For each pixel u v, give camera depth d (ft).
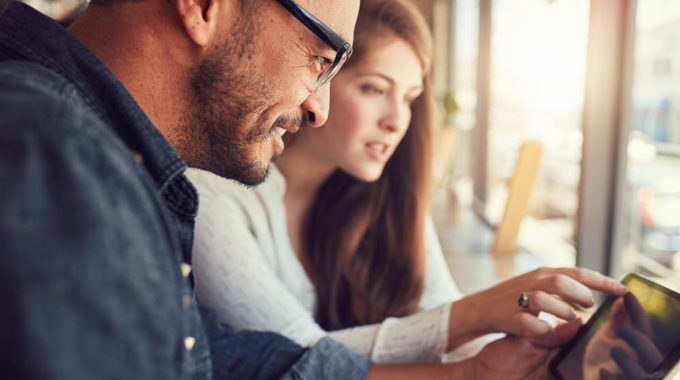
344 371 2.59
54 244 0.90
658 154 7.06
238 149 1.87
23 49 1.51
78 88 1.53
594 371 2.31
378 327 3.06
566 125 9.91
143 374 1.00
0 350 0.86
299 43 1.80
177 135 1.80
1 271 0.87
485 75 16.19
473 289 8.77
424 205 3.88
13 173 0.91
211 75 1.74
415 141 3.87
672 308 2.11
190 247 1.90
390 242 3.84
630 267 8.13
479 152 16.26
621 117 7.98
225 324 2.92
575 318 2.57
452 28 21.15
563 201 10.27
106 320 0.94
